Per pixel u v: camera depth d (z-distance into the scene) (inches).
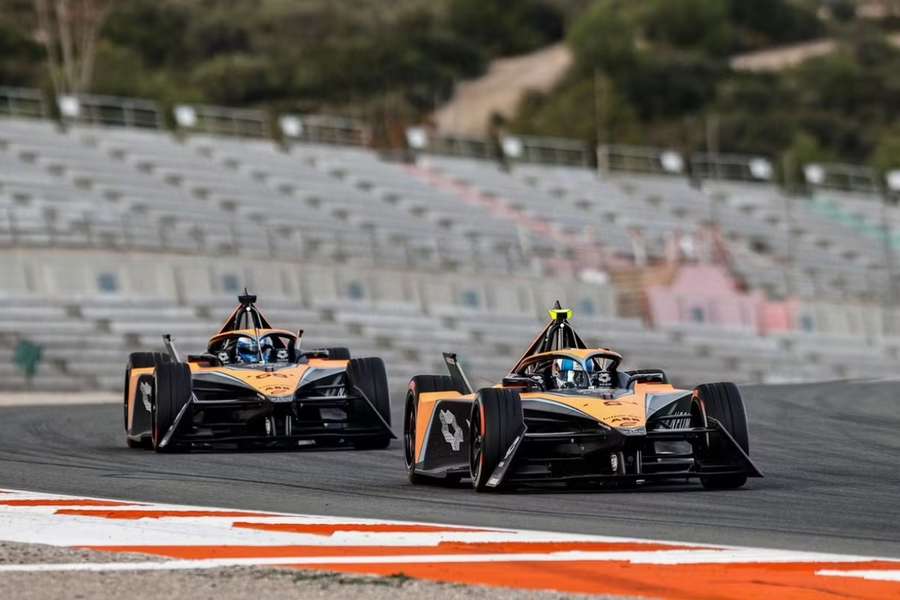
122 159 6683.1
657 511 1433.3
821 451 2192.4
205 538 1234.0
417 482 1770.4
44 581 1032.2
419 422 1768.0
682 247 7042.3
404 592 986.7
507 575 1051.9
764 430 2605.8
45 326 4672.7
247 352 2320.4
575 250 7027.6
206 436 2143.2
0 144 6358.3
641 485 1689.2
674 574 1055.0
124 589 1000.9
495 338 5757.9
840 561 1108.5
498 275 6245.1
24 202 5634.8
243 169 7052.2
